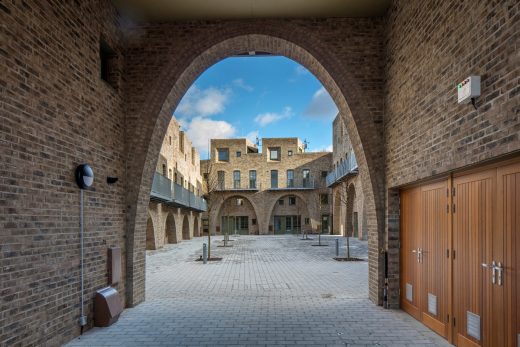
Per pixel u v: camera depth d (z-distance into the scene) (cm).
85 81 570
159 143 785
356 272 1138
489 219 414
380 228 697
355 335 532
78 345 494
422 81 539
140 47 753
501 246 394
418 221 605
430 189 561
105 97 641
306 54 773
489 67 368
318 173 4216
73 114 531
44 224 453
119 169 692
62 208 494
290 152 4284
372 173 714
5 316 381
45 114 461
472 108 400
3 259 380
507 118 337
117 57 708
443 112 471
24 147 419
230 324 586
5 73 391
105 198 628
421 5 546
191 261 1484
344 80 740
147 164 737
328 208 4188
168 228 2641
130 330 558
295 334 538
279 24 755
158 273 1152
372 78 737
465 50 416
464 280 465
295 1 692
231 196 4262
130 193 712
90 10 592
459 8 431
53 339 467
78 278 530
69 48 524
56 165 483
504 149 342
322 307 688
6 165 389
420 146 545
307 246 2231
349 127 787
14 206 399
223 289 875
